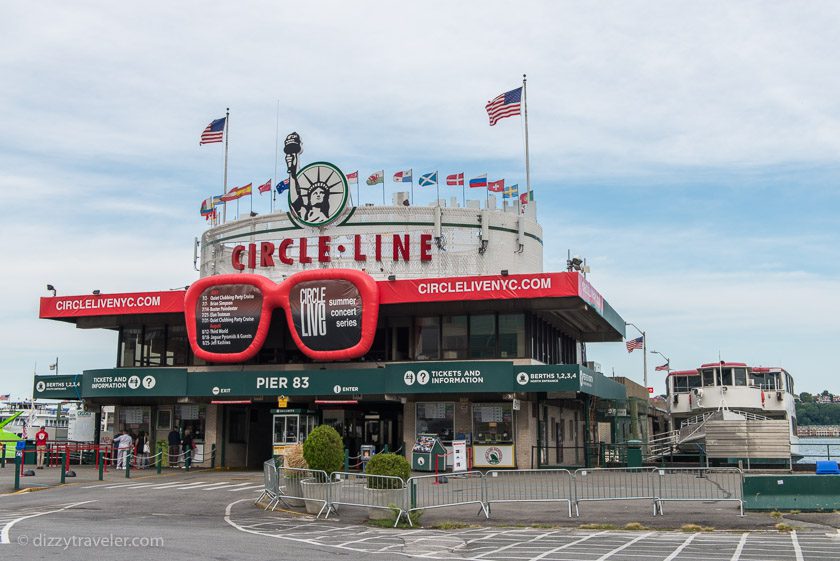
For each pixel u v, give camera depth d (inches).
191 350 1777.8
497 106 1843.0
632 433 2235.5
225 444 1758.1
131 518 872.9
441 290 1540.4
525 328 1577.3
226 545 660.7
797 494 885.8
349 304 1588.3
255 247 1793.8
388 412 1775.3
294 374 1610.5
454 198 1865.2
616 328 1989.4
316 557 607.5
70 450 1775.3
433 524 847.1
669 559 614.5
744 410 2160.4
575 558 623.2
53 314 1790.1
